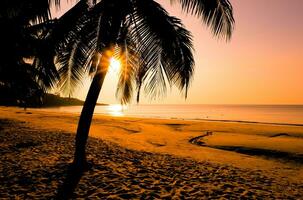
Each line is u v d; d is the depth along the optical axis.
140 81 6.04
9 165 7.10
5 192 5.30
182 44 5.95
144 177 6.98
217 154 12.78
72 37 6.18
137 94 6.09
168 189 6.21
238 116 64.06
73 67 6.85
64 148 9.85
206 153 12.84
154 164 8.59
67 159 8.06
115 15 6.02
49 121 23.08
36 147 9.72
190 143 17.02
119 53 7.38
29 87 11.88
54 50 6.12
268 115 69.81
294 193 6.78
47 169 6.91
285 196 6.44
